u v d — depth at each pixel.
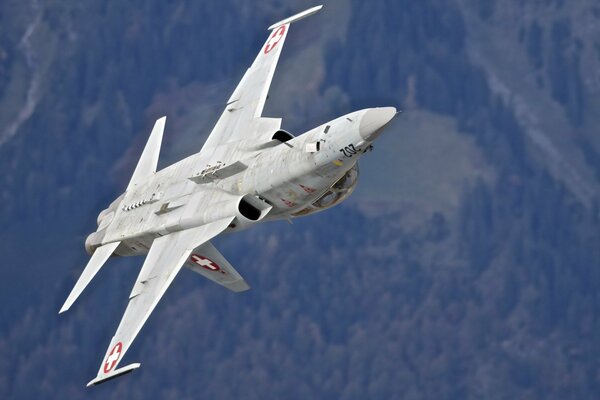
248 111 132.12
